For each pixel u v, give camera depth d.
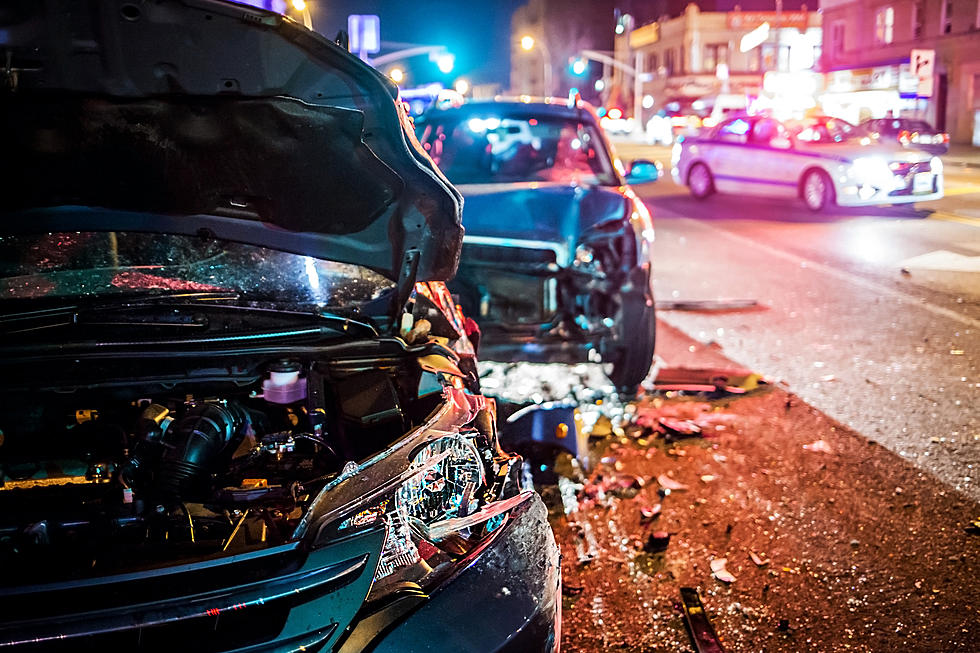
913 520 3.91
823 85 41.03
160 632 1.90
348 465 2.17
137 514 2.14
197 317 2.64
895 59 35.16
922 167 13.36
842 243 11.41
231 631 1.95
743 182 15.23
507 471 2.50
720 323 7.54
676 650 3.02
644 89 60.41
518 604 2.15
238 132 2.39
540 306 5.04
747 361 6.36
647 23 61.00
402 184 2.53
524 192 5.38
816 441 4.80
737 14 52.62
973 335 7.00
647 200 17.14
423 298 3.35
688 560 3.58
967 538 3.75
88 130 2.32
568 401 5.08
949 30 31.61
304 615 1.97
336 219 2.64
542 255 4.98
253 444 2.54
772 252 10.95
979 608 3.24
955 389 5.66
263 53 2.25
